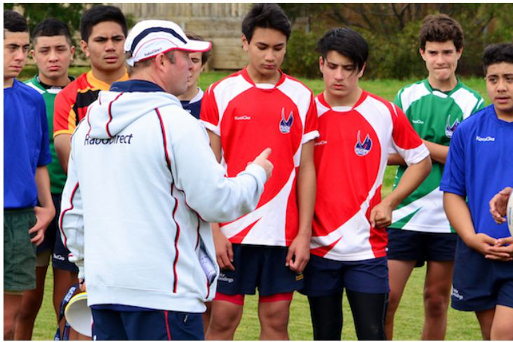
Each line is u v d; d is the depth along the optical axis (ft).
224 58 135.95
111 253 24.89
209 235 26.32
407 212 39.17
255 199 25.90
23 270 33.09
